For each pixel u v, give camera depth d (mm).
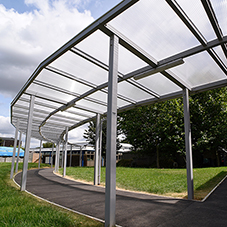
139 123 21547
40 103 9266
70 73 6480
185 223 3805
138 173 13445
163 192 7273
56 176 14641
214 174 11430
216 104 18828
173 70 6164
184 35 4633
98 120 10500
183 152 19188
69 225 3639
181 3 3740
